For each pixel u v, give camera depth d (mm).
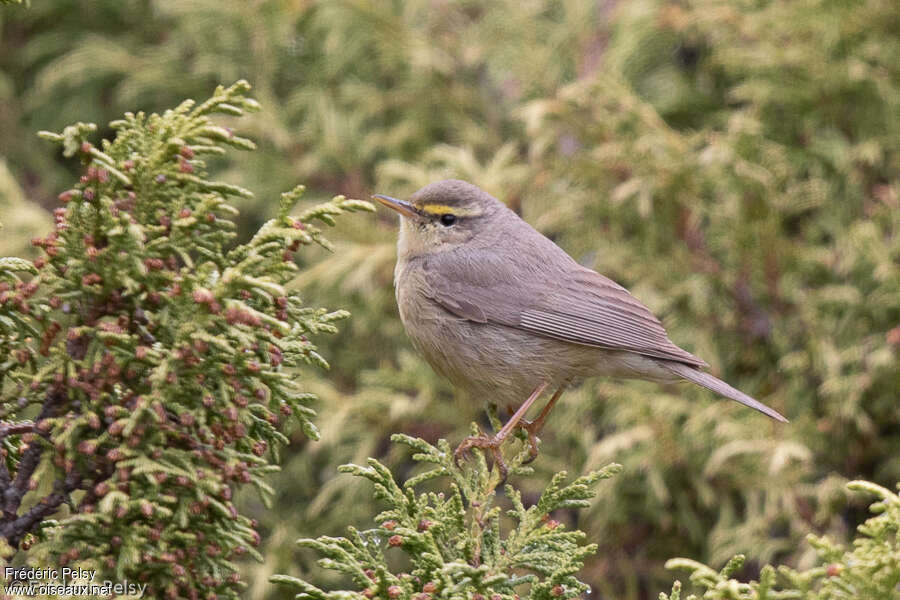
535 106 12719
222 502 5641
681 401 11836
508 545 6719
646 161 12328
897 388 11742
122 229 5402
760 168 12070
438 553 6234
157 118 5742
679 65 14359
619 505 12055
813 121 12867
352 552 6293
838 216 12508
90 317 5645
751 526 11484
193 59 14844
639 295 12484
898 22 12633
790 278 12312
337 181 14031
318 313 6191
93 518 5297
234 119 13633
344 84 14242
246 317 5285
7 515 5539
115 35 15234
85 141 5402
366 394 12539
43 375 5473
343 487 12695
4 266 5641
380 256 12758
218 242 5820
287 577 5738
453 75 14586
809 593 5266
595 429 12727
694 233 12930
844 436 11875
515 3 14203
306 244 5809
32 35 15352
